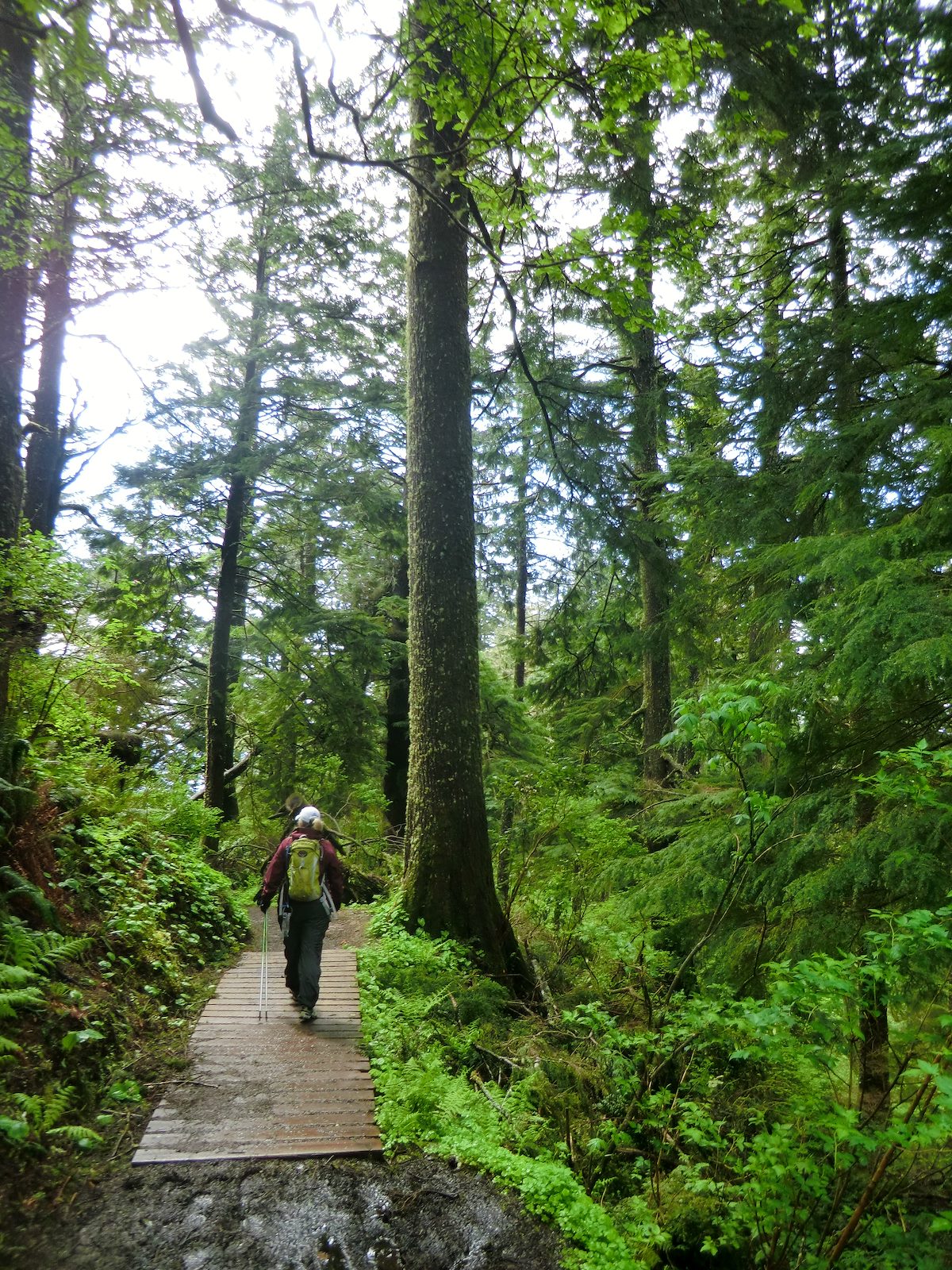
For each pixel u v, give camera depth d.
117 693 9.28
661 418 12.06
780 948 5.93
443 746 8.48
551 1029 6.57
